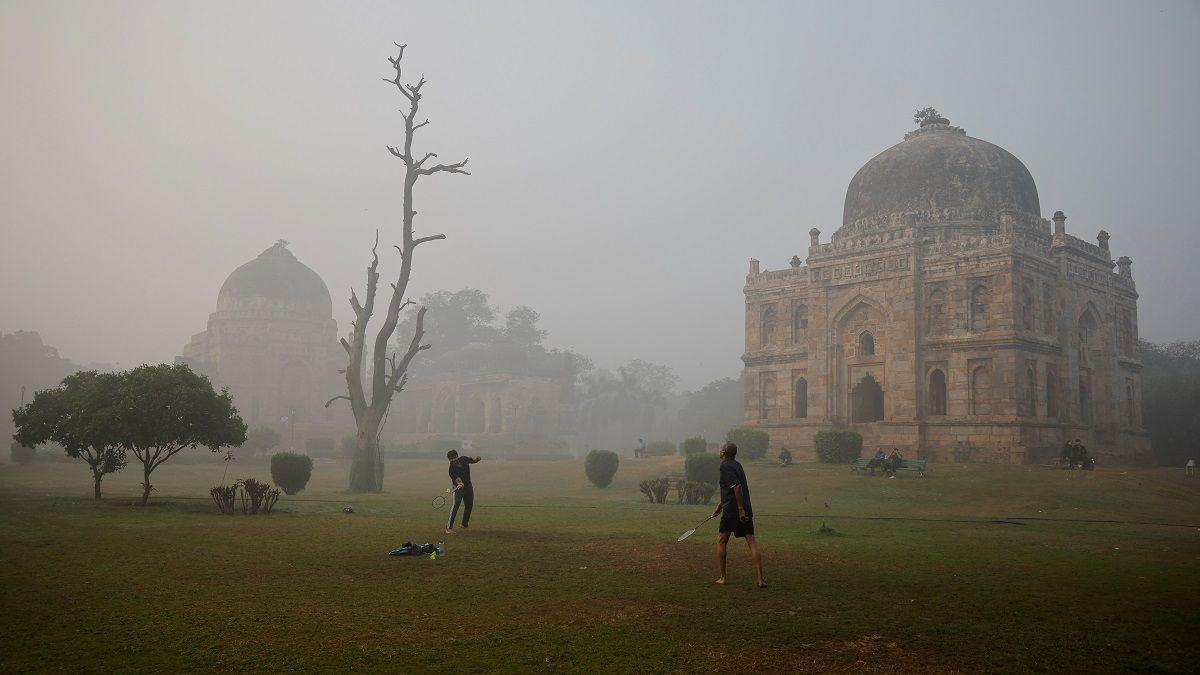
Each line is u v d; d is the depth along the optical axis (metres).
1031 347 45.22
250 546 15.40
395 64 38.84
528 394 91.81
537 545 16.12
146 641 8.29
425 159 39.59
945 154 52.38
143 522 19.52
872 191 54.09
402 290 38.72
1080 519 25.42
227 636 8.54
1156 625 9.61
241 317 93.38
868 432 48.53
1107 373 50.53
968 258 46.47
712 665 7.78
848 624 9.47
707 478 35.72
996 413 44.28
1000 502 30.72
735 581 12.15
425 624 9.21
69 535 16.53
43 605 9.84
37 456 60.66
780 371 54.88
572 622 9.38
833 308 51.59
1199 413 58.00
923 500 31.52
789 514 25.84
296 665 7.58
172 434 24.47
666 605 10.36
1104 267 52.50
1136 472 39.47
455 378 95.69
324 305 99.88
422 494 35.91
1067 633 9.20
